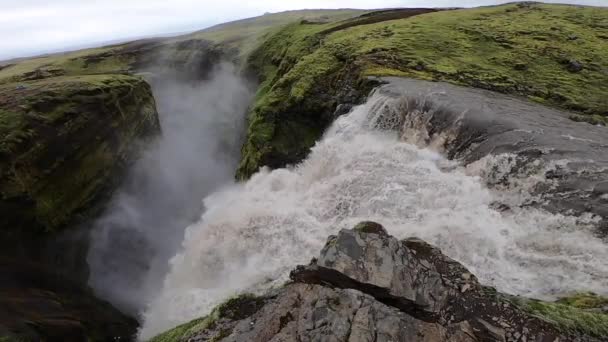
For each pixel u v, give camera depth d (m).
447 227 10.55
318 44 34.59
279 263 12.55
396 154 15.31
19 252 14.98
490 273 9.22
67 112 19.33
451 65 24.28
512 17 35.38
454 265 7.95
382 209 12.47
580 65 24.30
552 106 19.95
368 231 8.38
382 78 21.06
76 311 14.64
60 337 12.50
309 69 26.88
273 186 17.38
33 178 16.31
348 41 29.84
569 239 9.41
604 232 9.26
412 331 6.51
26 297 13.43
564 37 29.16
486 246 9.89
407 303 7.05
